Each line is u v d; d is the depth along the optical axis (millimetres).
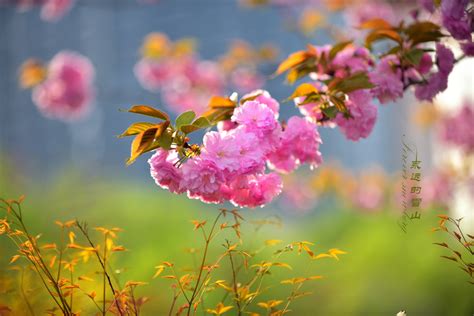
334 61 4199
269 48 9906
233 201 3459
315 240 10586
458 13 3904
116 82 18031
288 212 13172
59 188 10141
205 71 10508
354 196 11039
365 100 3828
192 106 10609
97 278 4672
